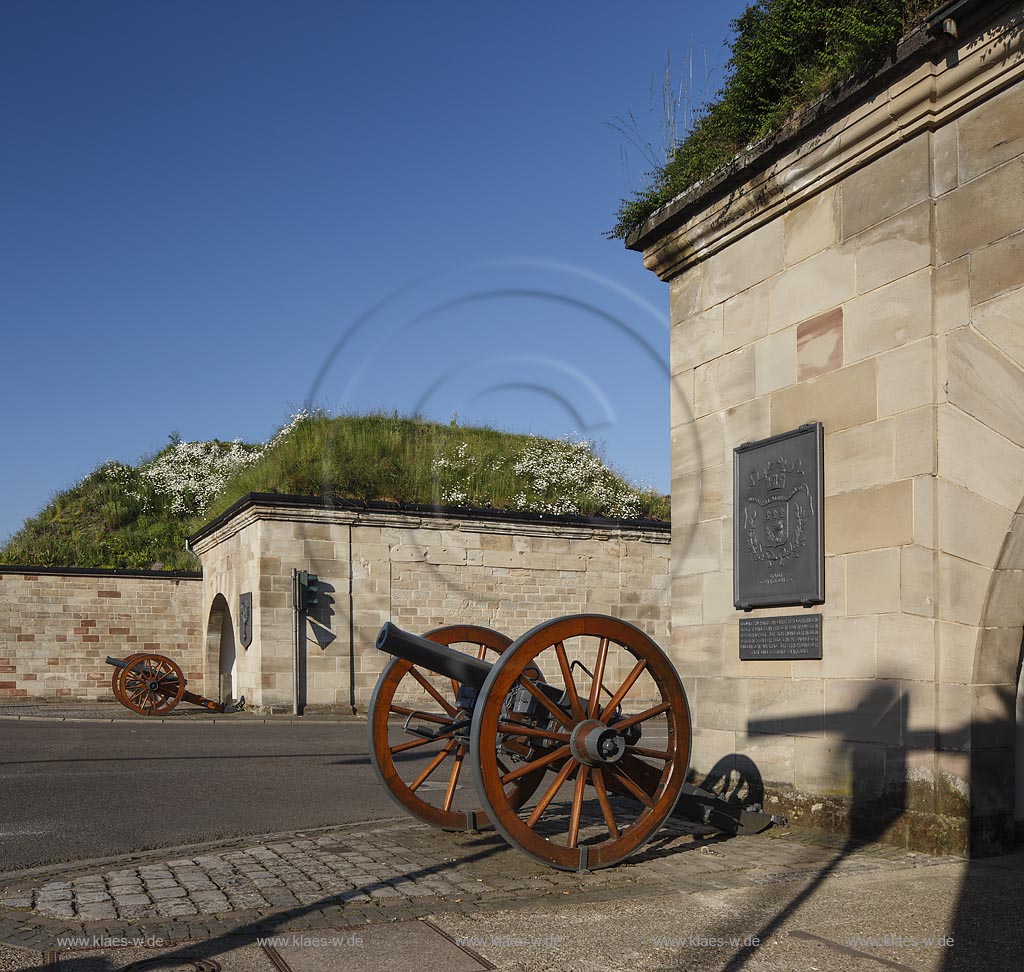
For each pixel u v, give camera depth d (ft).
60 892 16.30
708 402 27.40
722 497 26.53
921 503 20.59
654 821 18.88
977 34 19.80
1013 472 18.97
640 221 30.91
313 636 62.49
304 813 25.35
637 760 20.27
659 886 16.85
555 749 19.44
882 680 21.16
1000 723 19.79
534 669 20.85
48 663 76.64
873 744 21.24
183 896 16.03
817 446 23.24
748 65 26.37
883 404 21.74
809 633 23.08
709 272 27.78
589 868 17.94
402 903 15.65
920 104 20.98
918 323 21.03
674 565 28.14
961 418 20.10
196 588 81.15
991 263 19.70
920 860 18.95
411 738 47.06
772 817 21.84
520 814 24.07
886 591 21.24
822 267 23.76
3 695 75.25
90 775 32.76
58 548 87.10
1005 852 19.61
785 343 24.76
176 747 41.98
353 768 34.73
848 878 17.44
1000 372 19.31
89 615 77.97
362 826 22.76
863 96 22.09
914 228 21.30
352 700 63.05
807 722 23.04
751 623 24.88
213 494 91.91
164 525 91.50
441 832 21.83
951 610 19.95
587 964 12.76
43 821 24.22
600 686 18.95
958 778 19.45
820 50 25.20
